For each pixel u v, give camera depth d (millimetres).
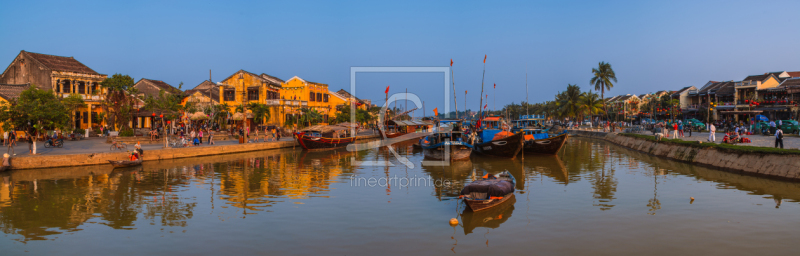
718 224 13891
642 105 84750
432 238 13031
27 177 23812
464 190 16469
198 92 58781
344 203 17469
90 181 22844
